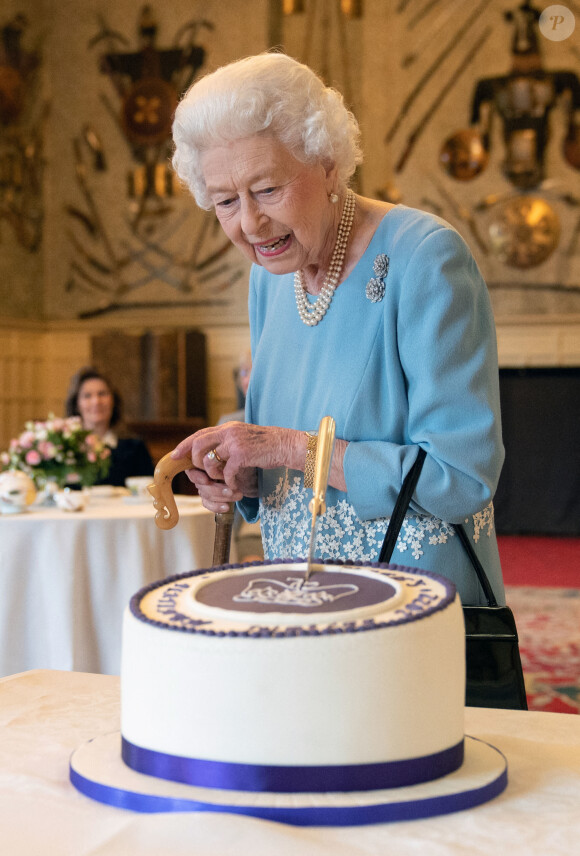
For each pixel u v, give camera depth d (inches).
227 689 29.4
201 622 30.9
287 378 60.1
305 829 28.3
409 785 30.3
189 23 449.1
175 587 35.7
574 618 222.7
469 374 51.9
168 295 453.1
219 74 50.2
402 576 36.1
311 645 29.1
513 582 277.6
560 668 175.6
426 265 52.9
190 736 30.0
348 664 29.1
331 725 29.2
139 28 453.4
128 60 454.9
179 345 425.1
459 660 32.0
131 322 457.1
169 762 30.5
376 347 55.1
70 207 463.8
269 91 48.9
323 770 29.3
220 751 29.6
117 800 30.0
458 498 50.5
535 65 413.4
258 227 51.3
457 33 420.5
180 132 51.4
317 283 57.9
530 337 412.2
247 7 441.4
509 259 414.9
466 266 54.6
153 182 453.7
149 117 452.8
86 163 461.1
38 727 38.8
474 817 29.5
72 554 142.2
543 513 374.6
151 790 29.8
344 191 55.9
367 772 29.7
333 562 39.2
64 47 461.7
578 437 371.2
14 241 443.5
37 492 164.4
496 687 49.5
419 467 50.7
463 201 420.8
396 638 29.7
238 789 29.5
